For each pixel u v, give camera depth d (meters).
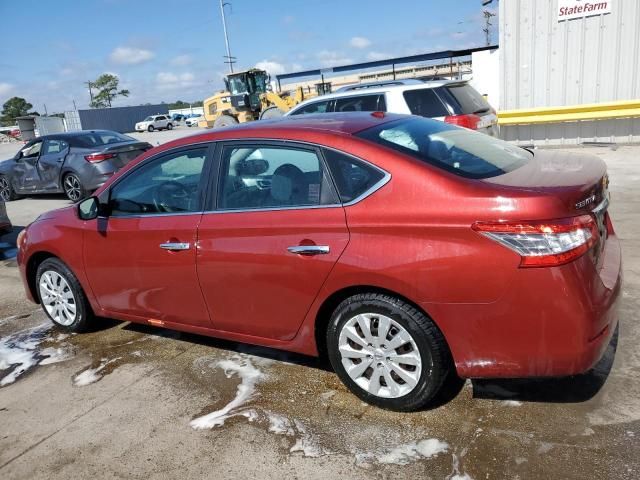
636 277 4.54
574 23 11.30
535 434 2.73
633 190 7.62
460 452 2.66
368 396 3.07
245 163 3.36
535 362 2.59
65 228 4.27
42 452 3.02
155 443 2.99
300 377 3.52
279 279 3.14
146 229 3.72
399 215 2.76
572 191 2.55
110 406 3.41
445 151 3.10
